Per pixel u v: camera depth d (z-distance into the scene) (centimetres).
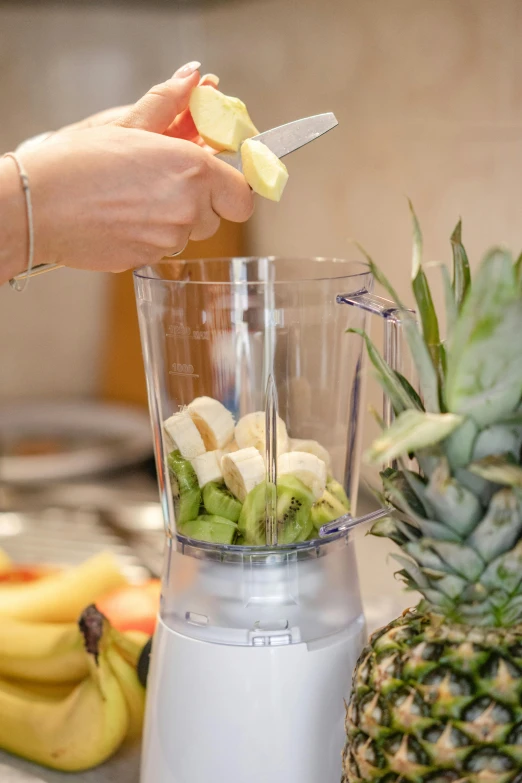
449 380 40
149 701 56
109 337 154
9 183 53
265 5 122
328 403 56
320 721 52
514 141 86
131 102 150
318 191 117
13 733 67
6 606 77
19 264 56
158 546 99
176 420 53
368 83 105
